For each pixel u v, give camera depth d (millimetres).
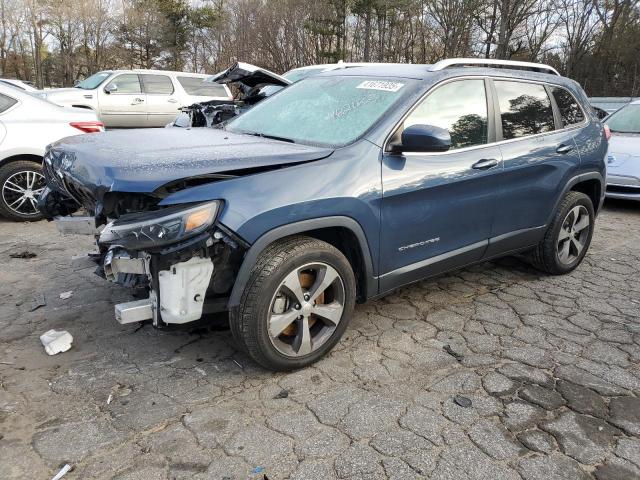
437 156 3541
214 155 2912
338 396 2900
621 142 7984
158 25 37531
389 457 2443
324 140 3408
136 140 3318
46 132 6242
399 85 3633
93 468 2330
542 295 4414
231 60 29344
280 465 2377
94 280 4402
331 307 3172
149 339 3467
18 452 2410
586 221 4898
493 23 27953
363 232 3170
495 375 3156
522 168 4074
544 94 4480
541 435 2625
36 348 3312
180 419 2668
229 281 2930
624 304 4266
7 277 4430
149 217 2635
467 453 2482
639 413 2820
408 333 3666
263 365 3018
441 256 3717
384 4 27250
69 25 37469
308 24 26734
